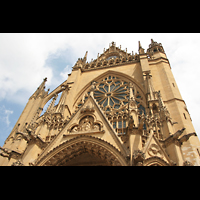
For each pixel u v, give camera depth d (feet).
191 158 69.00
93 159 72.64
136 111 68.23
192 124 87.61
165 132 64.64
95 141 62.90
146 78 109.40
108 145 60.34
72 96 120.26
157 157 54.03
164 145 60.13
